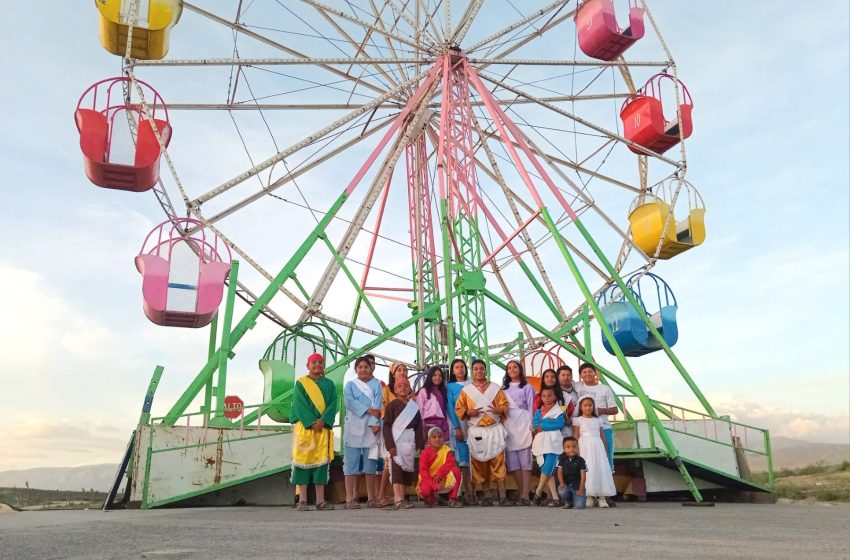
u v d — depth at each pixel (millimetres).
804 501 11953
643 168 23047
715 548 3340
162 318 14492
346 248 19266
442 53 19766
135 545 3615
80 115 15500
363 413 9039
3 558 3021
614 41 19469
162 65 17000
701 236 20219
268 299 15961
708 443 12180
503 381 10234
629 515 6617
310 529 4715
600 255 16562
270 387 13867
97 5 16109
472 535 4168
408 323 16359
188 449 10586
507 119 19328
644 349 17578
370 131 21391
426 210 22297
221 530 4660
